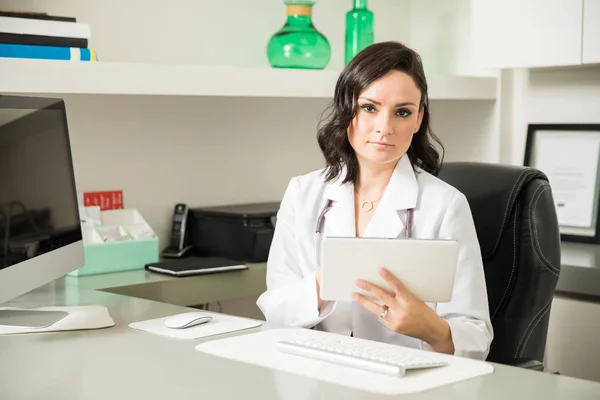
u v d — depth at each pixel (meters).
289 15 3.43
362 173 2.25
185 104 3.54
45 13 2.81
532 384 1.56
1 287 1.94
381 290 1.84
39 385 1.58
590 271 3.07
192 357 1.76
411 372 1.63
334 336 1.93
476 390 1.52
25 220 2.08
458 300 2.10
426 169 2.33
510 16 3.44
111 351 1.82
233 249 3.33
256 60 3.72
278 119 3.85
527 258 2.34
